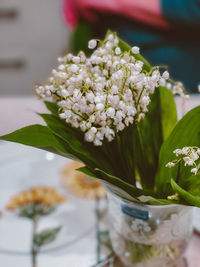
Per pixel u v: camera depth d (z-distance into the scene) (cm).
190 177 31
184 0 117
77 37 113
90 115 30
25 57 177
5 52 176
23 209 48
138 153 35
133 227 35
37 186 51
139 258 37
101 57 31
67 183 52
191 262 40
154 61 121
